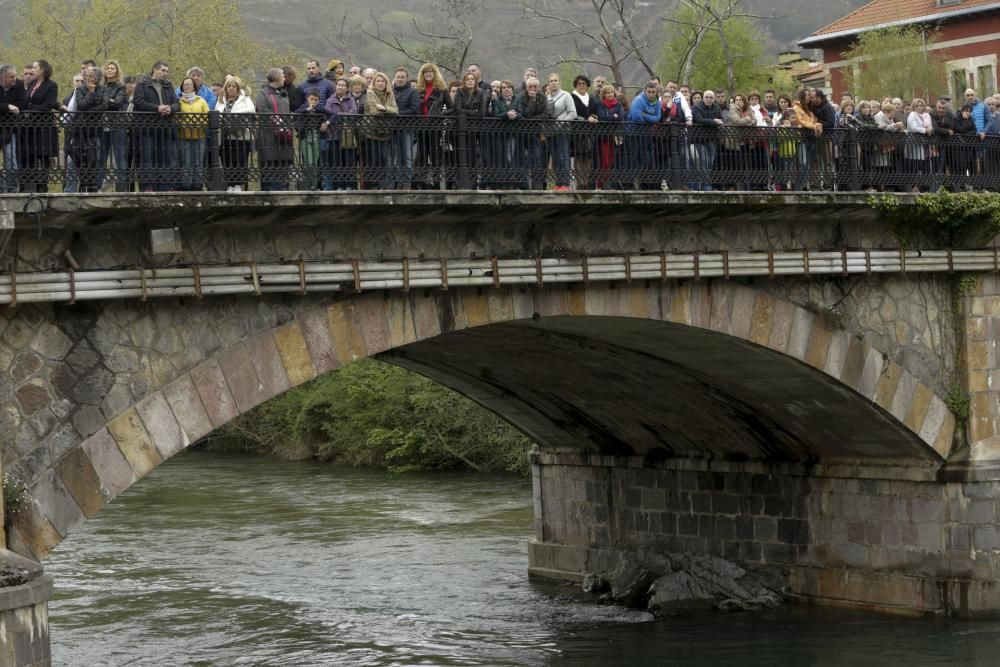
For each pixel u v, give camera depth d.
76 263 47.19
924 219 69.00
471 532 104.69
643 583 81.00
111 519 115.19
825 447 75.81
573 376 79.06
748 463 79.50
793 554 77.88
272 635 73.94
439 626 75.81
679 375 74.06
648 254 60.97
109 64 48.31
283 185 50.66
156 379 48.69
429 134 53.69
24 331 46.56
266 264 50.69
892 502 73.06
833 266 66.56
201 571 91.50
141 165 47.41
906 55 132.75
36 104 46.53
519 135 55.84
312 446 169.12
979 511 70.56
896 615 72.69
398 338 54.41
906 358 70.25
